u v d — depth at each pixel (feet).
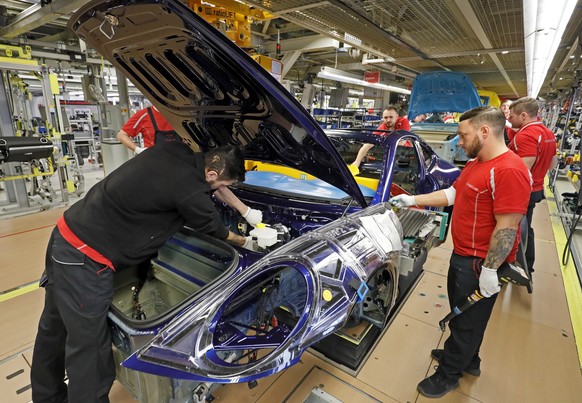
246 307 5.52
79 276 4.36
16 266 11.42
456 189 6.11
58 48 21.62
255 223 6.43
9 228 15.16
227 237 5.29
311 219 7.14
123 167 4.76
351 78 27.45
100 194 4.56
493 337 8.21
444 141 21.24
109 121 20.67
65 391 5.63
